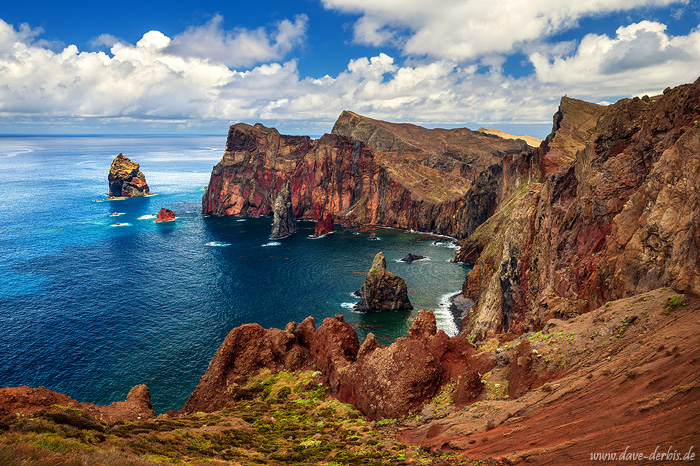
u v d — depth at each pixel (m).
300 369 60.84
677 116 51.47
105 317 112.44
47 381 82.06
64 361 89.56
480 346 52.91
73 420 33.91
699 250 32.75
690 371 23.22
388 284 118.94
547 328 42.25
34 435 27.25
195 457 30.88
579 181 71.00
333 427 43.53
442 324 108.56
